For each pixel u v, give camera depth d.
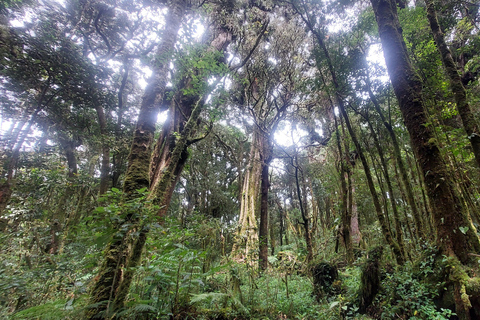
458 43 6.07
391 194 5.38
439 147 3.76
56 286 4.31
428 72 4.43
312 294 5.50
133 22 10.04
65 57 7.70
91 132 11.73
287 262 8.17
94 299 2.76
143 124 4.20
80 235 3.38
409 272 4.02
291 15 10.19
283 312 4.49
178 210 18.66
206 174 17.00
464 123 3.11
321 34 7.11
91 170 14.17
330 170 9.37
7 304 3.71
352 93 5.99
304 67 10.78
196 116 5.07
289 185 19.28
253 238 10.30
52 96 8.48
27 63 7.27
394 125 5.94
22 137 7.54
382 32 4.84
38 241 6.86
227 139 17.50
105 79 9.27
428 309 3.12
